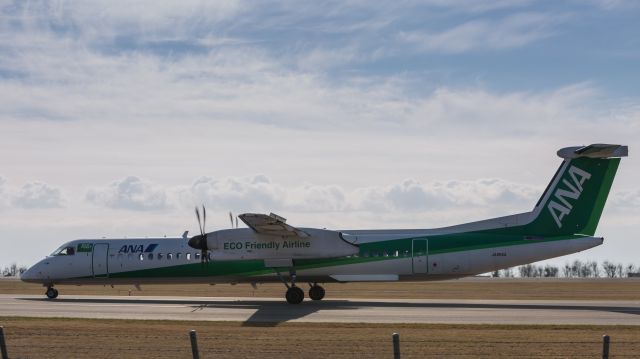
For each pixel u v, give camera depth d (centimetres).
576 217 2980
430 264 3047
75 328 2161
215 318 2491
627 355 1678
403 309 2798
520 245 2994
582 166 2977
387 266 3069
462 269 3027
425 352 1712
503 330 2116
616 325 2231
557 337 1952
